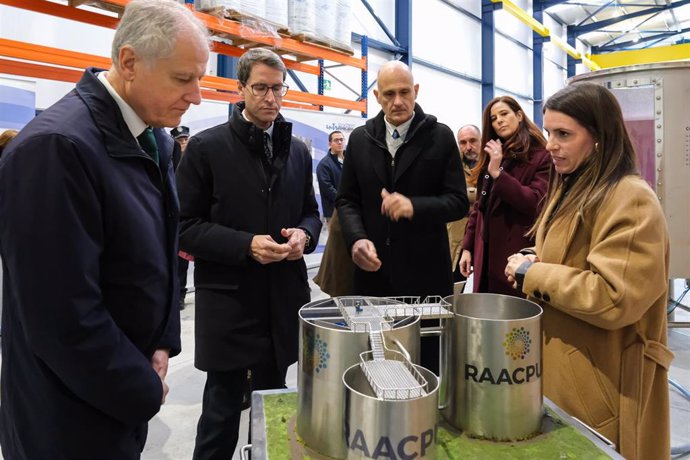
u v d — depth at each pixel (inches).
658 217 33.6
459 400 30.6
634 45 500.4
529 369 29.5
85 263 27.6
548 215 41.4
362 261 53.5
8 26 118.6
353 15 223.6
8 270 26.8
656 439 38.2
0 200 26.3
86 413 29.6
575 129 37.4
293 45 123.5
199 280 55.5
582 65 486.9
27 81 103.5
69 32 130.4
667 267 36.4
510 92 366.6
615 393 36.8
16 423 29.7
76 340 26.9
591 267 34.9
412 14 259.9
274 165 55.9
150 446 72.2
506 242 67.5
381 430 22.2
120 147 30.9
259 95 53.3
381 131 58.4
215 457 55.6
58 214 26.4
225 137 54.7
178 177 55.4
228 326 54.1
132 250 31.3
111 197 29.8
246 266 53.4
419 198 54.2
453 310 32.5
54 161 26.6
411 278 58.0
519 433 29.6
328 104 160.7
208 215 56.1
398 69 55.1
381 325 27.6
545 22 423.8
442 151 57.6
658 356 36.9
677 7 401.4
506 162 72.4
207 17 102.7
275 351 55.9
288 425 31.1
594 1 406.3
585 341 37.0
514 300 34.2
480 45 322.0
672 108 75.7
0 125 99.2
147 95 31.0
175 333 38.8
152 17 29.5
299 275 58.5
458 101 304.0
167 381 94.7
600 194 35.7
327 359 26.9
